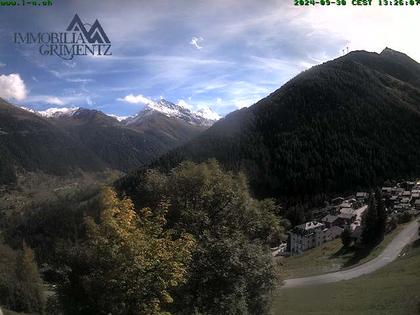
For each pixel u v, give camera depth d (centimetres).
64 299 1455
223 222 2739
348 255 9712
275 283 2370
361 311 3447
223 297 1972
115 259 1366
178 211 2575
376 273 6191
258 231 2995
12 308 5053
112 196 1527
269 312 2555
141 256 1373
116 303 1348
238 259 2038
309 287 5403
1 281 5200
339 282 5638
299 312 3734
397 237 9994
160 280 1387
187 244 1538
